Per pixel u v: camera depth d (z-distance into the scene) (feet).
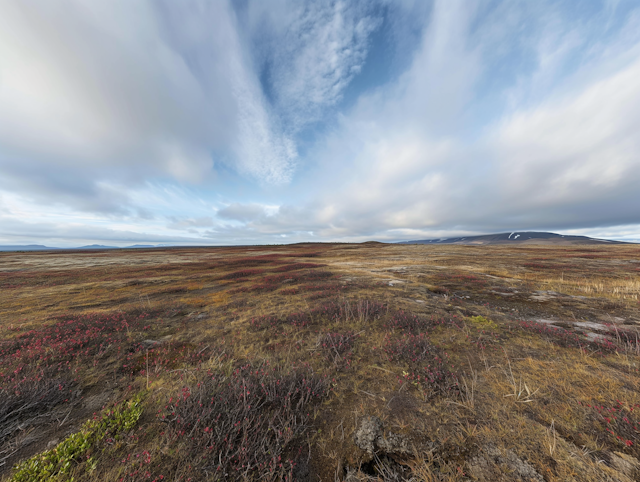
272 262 126.93
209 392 14.87
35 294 54.08
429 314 30.35
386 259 123.03
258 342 24.41
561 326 25.71
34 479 10.04
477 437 11.28
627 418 11.21
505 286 47.85
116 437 11.95
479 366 17.66
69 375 18.47
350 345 22.40
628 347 19.63
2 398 14.29
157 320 32.63
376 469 10.37
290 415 12.92
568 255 126.41
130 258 167.12
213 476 10.07
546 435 11.00
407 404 13.97
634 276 59.88
